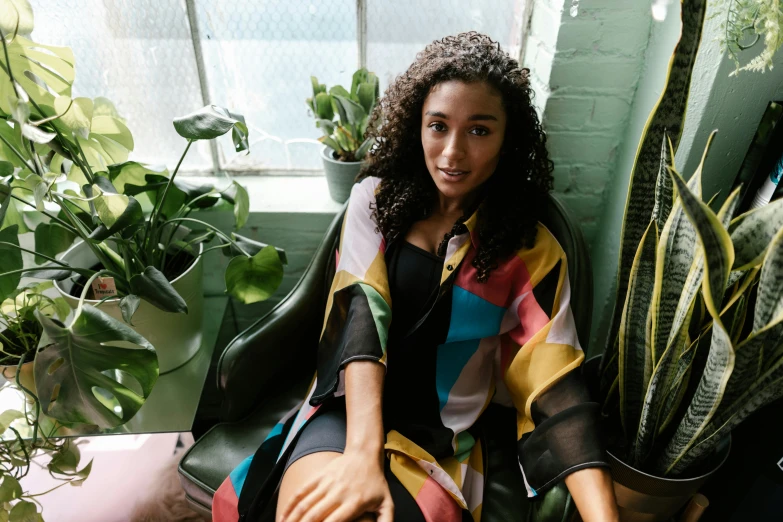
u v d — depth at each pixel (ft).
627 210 2.82
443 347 3.14
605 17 3.42
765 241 2.26
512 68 2.81
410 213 3.18
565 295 3.00
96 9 3.87
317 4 4.07
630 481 2.85
